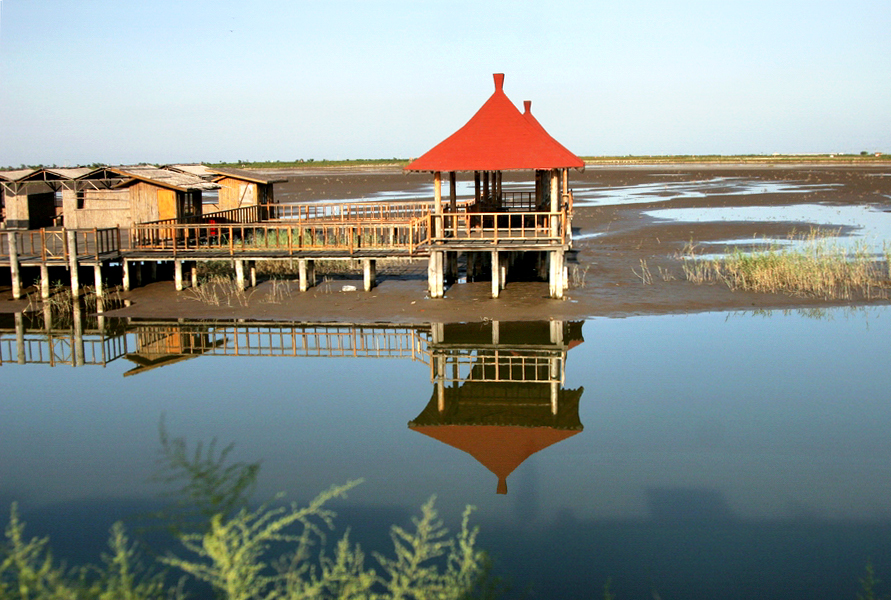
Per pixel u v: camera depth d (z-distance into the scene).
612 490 10.55
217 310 21.44
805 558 8.69
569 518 9.77
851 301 21.56
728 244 31.84
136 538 9.33
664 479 10.88
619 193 62.47
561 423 13.16
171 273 26.52
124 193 33.00
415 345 18.36
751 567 8.50
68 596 5.18
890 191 57.53
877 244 30.42
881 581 8.14
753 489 10.48
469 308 21.14
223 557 5.25
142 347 18.81
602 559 8.74
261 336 19.47
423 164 21.22
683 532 9.34
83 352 18.41
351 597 6.23
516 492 10.53
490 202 27.58
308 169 121.44
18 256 22.97
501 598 7.88
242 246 23.83
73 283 22.31
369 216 38.44
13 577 6.09
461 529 9.48
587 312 20.77
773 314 20.62
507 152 20.95
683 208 48.56
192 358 17.66
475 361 17.06
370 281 23.22
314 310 21.25
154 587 5.81
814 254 25.86
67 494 10.71
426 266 27.67
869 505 9.95
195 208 31.31
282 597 5.97
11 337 19.80
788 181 72.44
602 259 28.64
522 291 23.14
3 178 34.03
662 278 24.56
